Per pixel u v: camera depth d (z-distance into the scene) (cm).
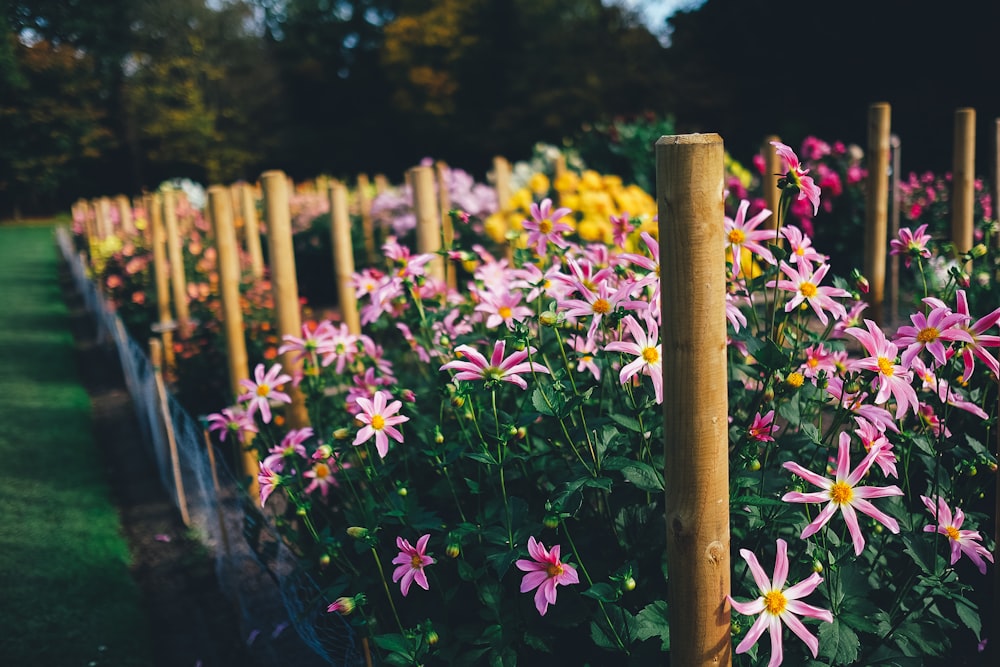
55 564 381
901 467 195
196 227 1052
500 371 169
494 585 171
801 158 686
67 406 642
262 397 260
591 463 177
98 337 916
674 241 121
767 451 174
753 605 133
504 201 645
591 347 194
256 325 553
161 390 423
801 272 177
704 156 118
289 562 242
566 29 2761
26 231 2753
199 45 2953
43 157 2789
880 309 371
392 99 3081
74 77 2750
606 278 182
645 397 172
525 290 226
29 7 2672
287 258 347
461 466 203
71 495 467
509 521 165
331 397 305
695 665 133
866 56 1722
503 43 2973
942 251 216
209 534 388
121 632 323
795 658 153
